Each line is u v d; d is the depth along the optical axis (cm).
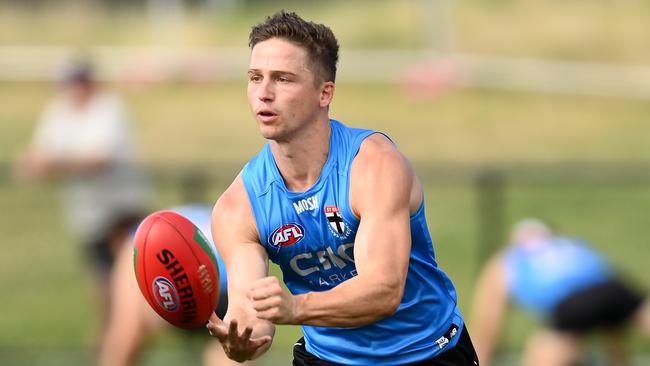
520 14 10362
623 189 5728
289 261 1385
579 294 2689
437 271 1445
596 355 2986
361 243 1288
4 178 5534
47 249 4912
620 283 2716
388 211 1300
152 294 1318
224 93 8650
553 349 2714
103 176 3347
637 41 9794
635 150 7262
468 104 8306
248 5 11144
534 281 2734
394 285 1260
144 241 1317
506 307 2803
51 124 3447
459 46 9756
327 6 11069
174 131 7712
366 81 8925
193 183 3509
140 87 8762
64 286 4400
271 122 1309
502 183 4325
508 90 8650
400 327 1439
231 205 1391
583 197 5606
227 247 1384
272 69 1305
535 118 8006
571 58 9488
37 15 10850
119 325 2536
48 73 9081
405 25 10162
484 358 2808
